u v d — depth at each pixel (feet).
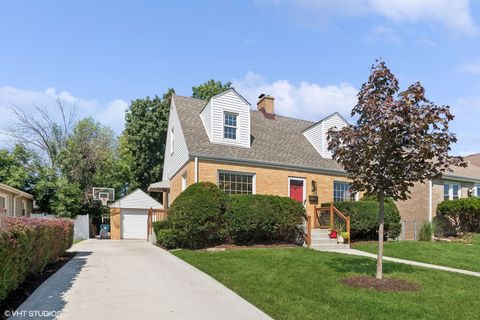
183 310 20.11
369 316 19.63
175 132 65.82
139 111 117.08
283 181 59.77
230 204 47.50
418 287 26.00
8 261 18.17
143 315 19.08
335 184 65.57
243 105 60.95
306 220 51.08
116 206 87.15
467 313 20.62
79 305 20.51
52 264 33.06
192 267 32.63
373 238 59.16
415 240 63.52
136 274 29.35
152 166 116.98
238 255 37.78
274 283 26.37
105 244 57.06
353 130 27.63
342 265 33.14
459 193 81.30
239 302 21.80
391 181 27.30
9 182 78.84
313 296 23.20
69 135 105.09
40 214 83.56
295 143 68.28
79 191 88.79
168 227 49.90
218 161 54.60
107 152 101.60
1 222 20.63
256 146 61.57
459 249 48.49
